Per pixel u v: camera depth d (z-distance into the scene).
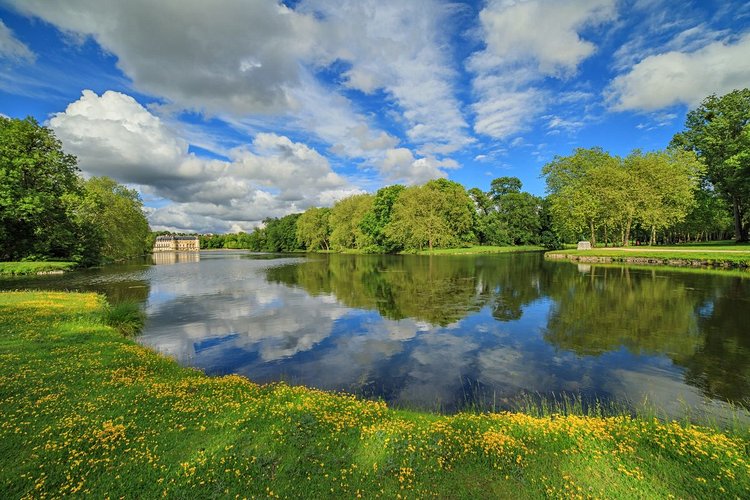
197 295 24.62
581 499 4.27
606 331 14.08
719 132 43.50
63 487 4.40
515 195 83.38
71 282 31.91
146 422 6.12
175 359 11.52
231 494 4.39
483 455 5.23
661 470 4.86
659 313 16.44
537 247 83.25
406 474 4.77
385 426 6.19
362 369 10.76
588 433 5.91
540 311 17.83
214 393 7.66
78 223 48.09
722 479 4.64
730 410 7.83
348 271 39.94
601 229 61.69
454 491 4.48
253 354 12.27
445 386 9.45
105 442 5.42
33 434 5.60
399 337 14.01
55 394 7.14
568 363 10.91
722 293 20.20
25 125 41.91
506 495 4.40
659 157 45.31
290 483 4.61
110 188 67.12
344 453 5.30
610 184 48.62
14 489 4.38
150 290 27.12
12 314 14.75
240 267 49.94
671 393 8.76
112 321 15.24
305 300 22.30
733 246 42.72
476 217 82.19
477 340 13.42
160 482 4.57
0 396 6.98
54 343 11.01
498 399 8.66
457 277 31.72
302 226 102.50
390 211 78.69
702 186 47.84
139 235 70.94
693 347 11.96
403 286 27.25
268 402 7.17
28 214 38.97
